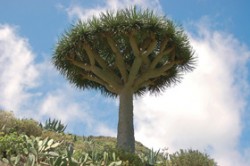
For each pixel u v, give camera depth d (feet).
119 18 39.96
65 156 26.55
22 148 28.19
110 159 32.12
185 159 38.37
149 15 40.22
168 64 41.93
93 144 42.39
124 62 41.60
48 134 42.11
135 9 40.40
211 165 38.11
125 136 38.52
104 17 40.75
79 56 43.50
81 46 41.29
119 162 28.78
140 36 41.47
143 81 41.01
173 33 40.73
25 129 38.34
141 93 47.29
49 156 26.86
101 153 31.83
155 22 39.78
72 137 47.06
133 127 39.32
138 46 42.09
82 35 40.70
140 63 39.83
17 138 29.73
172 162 38.81
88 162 28.27
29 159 25.07
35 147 27.09
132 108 39.96
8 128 35.88
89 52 41.01
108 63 45.11
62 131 51.44
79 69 44.11
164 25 40.16
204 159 38.29
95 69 40.98
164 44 40.81
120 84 41.06
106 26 39.91
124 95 40.14
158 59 40.88
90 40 41.01
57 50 42.73
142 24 39.42
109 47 43.21
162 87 46.70
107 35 40.37
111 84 41.04
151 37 40.11
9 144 28.37
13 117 40.40
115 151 33.99
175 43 41.27
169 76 45.50
